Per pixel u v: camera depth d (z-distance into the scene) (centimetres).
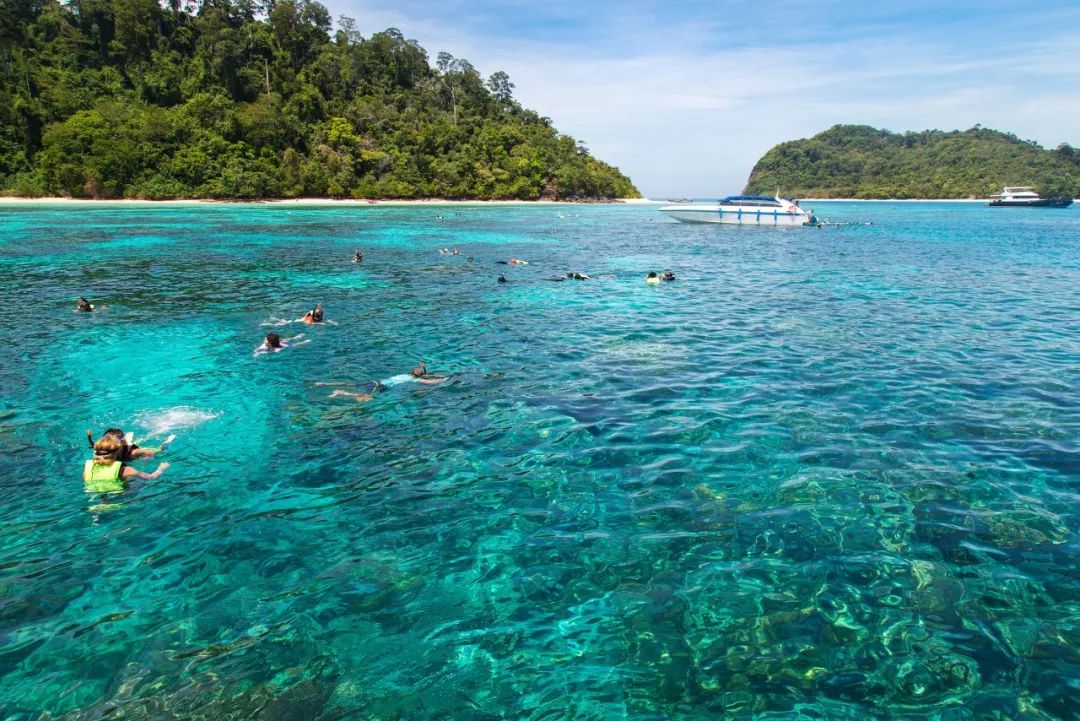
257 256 2994
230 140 8169
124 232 4059
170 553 609
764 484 741
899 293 2078
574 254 3331
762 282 2328
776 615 522
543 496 720
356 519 673
